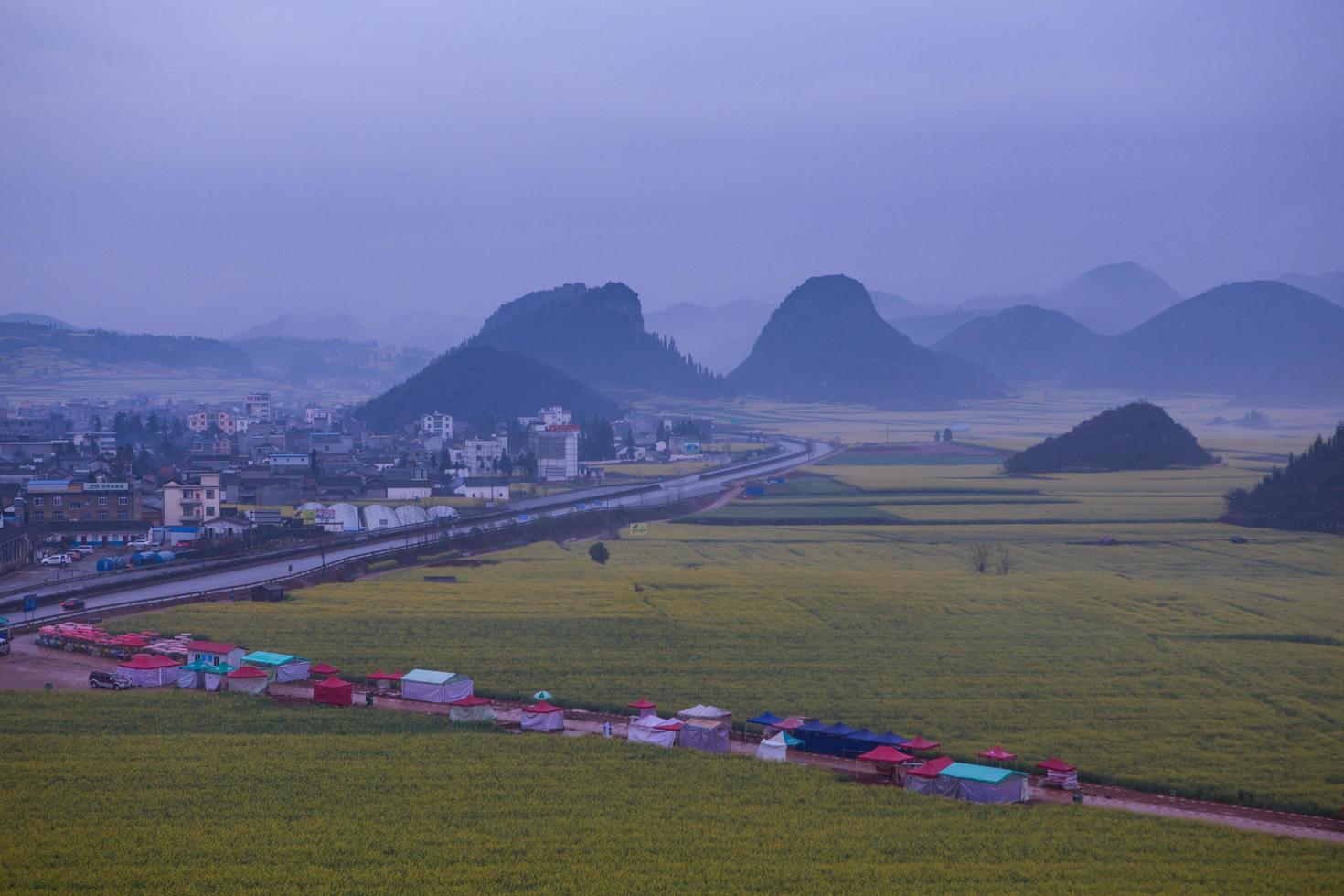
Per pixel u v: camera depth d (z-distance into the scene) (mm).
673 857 83562
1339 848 87812
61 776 95562
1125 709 120875
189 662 128500
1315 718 118875
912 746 106188
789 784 98000
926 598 172125
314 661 134000
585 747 106125
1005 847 86500
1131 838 88312
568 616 157375
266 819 88500
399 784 95938
